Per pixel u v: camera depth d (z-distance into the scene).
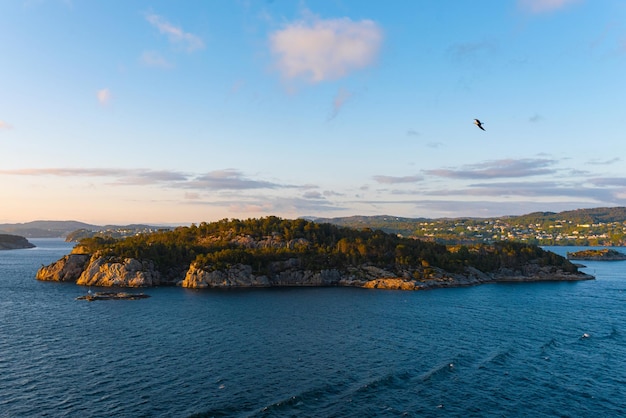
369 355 84.19
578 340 97.06
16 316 123.50
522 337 99.12
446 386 68.75
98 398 62.91
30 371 74.31
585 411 60.91
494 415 59.25
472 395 65.56
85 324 112.31
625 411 61.06
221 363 78.81
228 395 64.06
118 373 73.31
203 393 64.75
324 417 57.47
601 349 90.06
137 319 118.81
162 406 60.22
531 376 73.69
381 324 112.94
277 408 59.62
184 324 112.31
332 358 82.25
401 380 70.94
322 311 132.50
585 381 71.75
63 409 59.31
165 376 71.94
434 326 110.56
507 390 67.62
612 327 111.06
